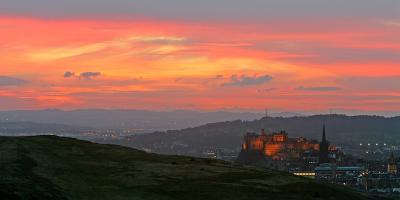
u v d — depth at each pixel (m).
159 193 71.44
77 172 79.62
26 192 54.97
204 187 75.50
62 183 67.94
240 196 71.44
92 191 67.25
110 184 74.25
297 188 78.00
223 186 76.62
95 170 83.69
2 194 51.53
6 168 67.44
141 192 70.75
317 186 79.69
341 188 89.38
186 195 71.00
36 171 71.94
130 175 81.62
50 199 56.12
